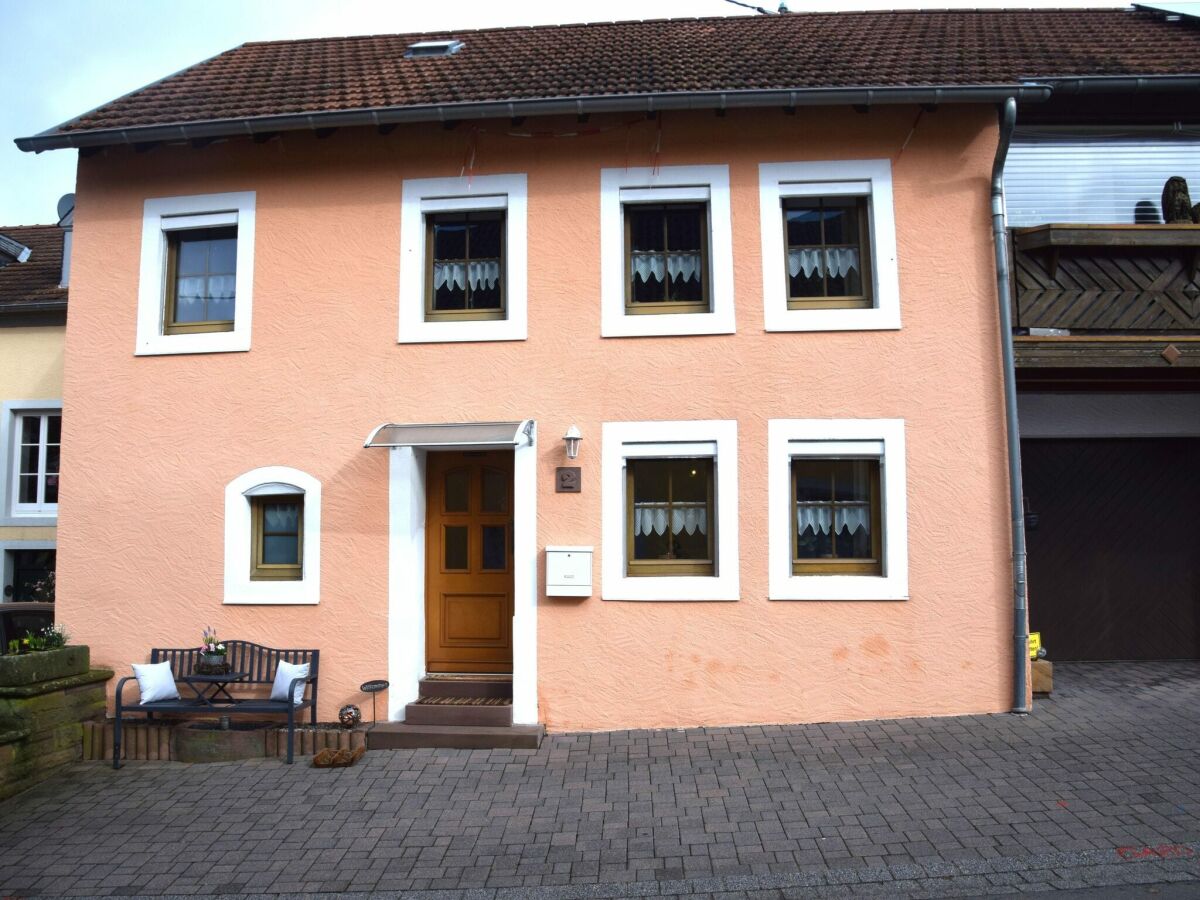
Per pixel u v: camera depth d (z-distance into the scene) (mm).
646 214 8086
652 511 7871
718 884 4809
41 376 11023
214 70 9773
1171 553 9266
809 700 7473
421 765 6801
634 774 6445
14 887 5074
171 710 7129
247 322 8133
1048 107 8508
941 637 7473
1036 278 7934
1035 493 9336
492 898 4781
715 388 7707
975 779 6031
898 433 7602
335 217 8141
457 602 8195
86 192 8438
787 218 8000
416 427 7727
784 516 7590
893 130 7828
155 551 8062
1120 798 5625
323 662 7797
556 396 7812
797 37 9812
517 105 7547
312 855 5355
